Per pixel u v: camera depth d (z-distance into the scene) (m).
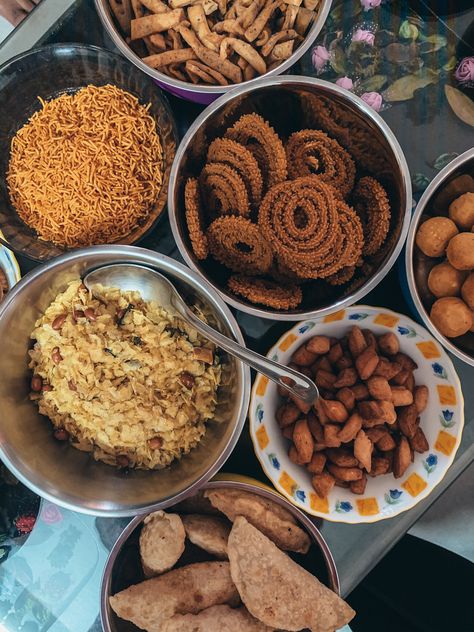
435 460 0.82
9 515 0.87
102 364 0.81
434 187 0.75
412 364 0.83
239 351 0.72
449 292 0.78
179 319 0.83
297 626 0.76
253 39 0.82
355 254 0.77
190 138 0.73
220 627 0.77
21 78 0.85
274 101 0.76
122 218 0.87
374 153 0.77
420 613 0.99
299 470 0.84
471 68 0.87
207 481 0.75
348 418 0.81
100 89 0.87
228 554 0.78
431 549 1.05
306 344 0.84
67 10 0.89
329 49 0.90
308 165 0.81
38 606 0.88
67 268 0.75
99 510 0.74
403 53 0.90
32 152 0.88
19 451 0.74
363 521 0.82
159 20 0.82
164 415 0.81
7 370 0.77
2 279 0.86
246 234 0.77
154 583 0.78
